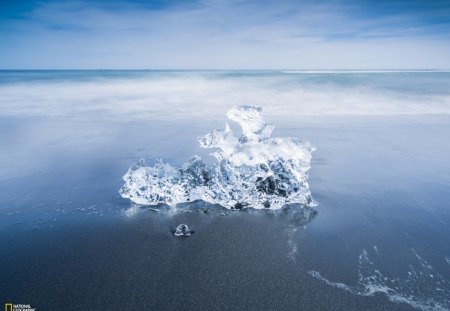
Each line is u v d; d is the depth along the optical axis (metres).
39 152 9.78
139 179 6.48
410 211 6.10
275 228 5.56
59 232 5.41
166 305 3.79
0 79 34.72
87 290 4.04
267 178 6.43
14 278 4.27
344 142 10.70
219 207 6.34
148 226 5.62
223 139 7.00
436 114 15.64
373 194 6.81
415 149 9.91
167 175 6.54
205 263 4.57
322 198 6.67
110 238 5.24
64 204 6.40
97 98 21.20
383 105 17.64
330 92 21.61
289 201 6.43
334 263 4.59
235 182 6.41
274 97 20.55
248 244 5.07
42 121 14.45
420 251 4.87
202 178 6.65
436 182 7.39
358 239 5.21
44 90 25.12
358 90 21.94
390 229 5.49
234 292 4.00
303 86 24.38
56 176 7.82
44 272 4.39
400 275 4.34
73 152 9.73
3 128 13.05
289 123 13.74
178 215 6.03
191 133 12.02
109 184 7.36
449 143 10.55
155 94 22.61
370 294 3.99
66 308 3.76
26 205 6.35
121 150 9.91
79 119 14.84
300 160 6.44
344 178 7.67
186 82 29.39
